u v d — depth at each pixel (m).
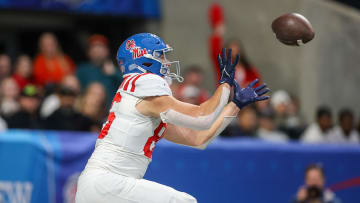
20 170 19.66
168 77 14.37
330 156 23.89
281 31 14.29
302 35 14.17
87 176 13.21
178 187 21.69
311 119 37.19
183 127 14.46
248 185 22.64
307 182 23.44
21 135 19.88
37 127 23.36
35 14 35.12
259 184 22.81
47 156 19.92
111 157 13.27
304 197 23.34
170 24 36.06
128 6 34.12
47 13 35.38
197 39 36.66
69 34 36.22
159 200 13.25
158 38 14.14
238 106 14.47
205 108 13.30
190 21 36.56
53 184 19.92
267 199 22.92
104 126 13.77
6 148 19.62
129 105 13.42
